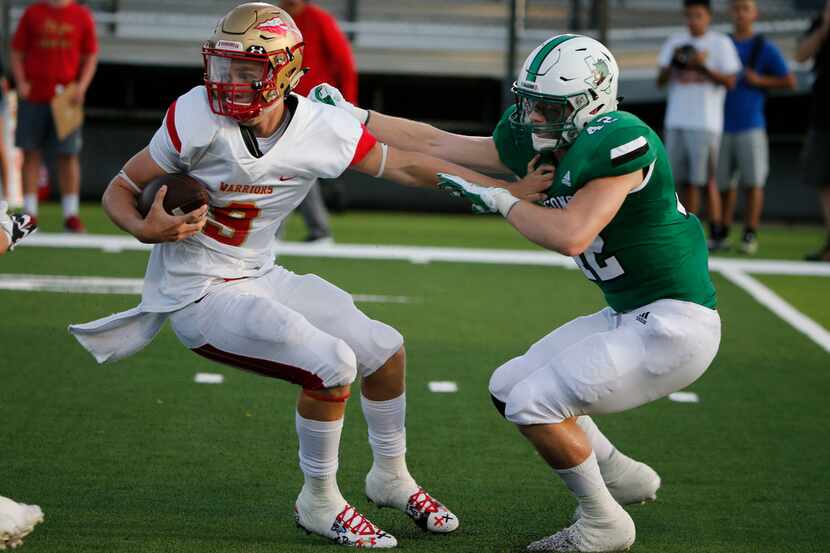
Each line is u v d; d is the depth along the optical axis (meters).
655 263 11.33
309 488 11.48
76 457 13.81
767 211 39.59
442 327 21.41
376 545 11.34
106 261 26.83
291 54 10.91
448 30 43.56
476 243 32.31
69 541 11.16
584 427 12.16
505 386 11.76
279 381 17.56
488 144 12.63
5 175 36.00
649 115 41.22
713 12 45.97
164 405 16.08
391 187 39.75
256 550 11.12
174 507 12.29
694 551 11.51
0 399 16.06
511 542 11.64
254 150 11.00
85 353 18.69
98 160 38.88
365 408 12.05
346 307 11.80
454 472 13.80
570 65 11.14
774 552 11.52
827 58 29.14
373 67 41.84
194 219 10.82
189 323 11.44
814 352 20.53
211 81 10.69
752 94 31.23
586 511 11.32
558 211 10.82
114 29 42.44
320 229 30.45
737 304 24.62
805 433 15.75
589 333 11.95
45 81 29.97
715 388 17.94
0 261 26.31
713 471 14.09
